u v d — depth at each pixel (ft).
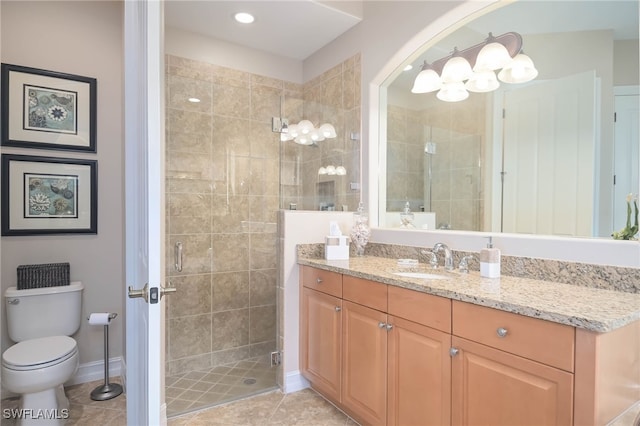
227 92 8.98
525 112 6.05
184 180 8.51
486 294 4.36
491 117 6.53
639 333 3.78
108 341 8.00
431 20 7.20
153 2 3.24
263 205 9.39
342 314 6.56
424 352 4.96
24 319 7.20
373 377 5.84
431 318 4.88
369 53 8.58
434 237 7.01
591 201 5.19
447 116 7.25
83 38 8.33
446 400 4.65
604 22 5.15
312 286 7.44
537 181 5.85
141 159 3.84
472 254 6.32
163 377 6.47
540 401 3.69
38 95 7.85
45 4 7.94
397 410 5.40
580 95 5.39
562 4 5.59
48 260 7.97
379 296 5.76
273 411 6.91
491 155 6.51
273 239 9.55
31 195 7.78
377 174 8.55
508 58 6.29
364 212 8.59
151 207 3.21
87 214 8.34
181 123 8.44
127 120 4.83
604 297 4.23
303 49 10.25
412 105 7.91
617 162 4.98
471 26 6.81
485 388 4.20
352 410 6.35
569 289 4.69
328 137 9.28
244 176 9.18
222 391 7.68
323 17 8.62
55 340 6.82
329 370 6.89
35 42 7.82
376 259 7.81
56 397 6.39
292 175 9.18
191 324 8.62
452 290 4.60
